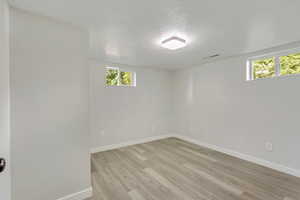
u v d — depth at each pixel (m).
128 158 3.07
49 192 1.59
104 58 3.24
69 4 1.35
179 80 4.57
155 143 4.10
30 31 1.49
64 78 1.70
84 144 1.85
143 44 2.39
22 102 1.45
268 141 2.59
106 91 3.55
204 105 3.79
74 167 1.76
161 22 1.70
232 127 3.16
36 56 1.52
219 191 1.96
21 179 1.44
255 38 2.16
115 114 3.69
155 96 4.43
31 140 1.49
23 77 1.45
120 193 1.94
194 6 1.40
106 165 2.75
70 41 1.75
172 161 2.92
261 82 2.68
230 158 3.03
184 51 2.76
